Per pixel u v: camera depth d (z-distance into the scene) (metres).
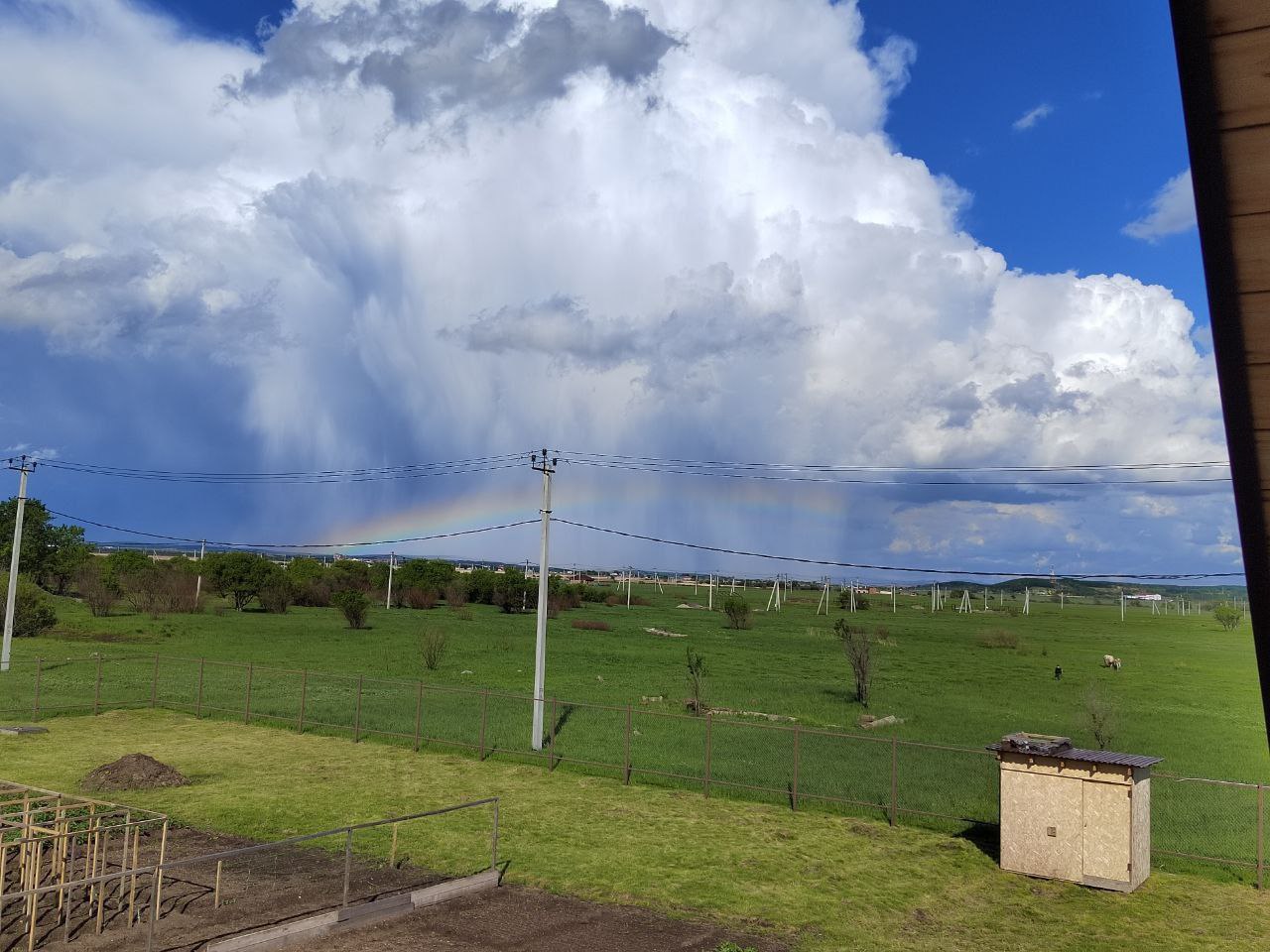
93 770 22.83
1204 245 2.68
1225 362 2.74
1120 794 16.52
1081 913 15.27
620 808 21.22
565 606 109.12
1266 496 2.83
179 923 13.66
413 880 16.09
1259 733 35.78
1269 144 2.48
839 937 14.08
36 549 82.38
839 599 140.88
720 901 15.50
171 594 75.88
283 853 17.47
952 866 17.64
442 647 49.66
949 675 53.12
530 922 14.36
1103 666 60.59
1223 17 2.40
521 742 28.45
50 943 12.70
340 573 108.81
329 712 32.91
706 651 62.81
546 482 28.58
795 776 21.48
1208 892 16.45
